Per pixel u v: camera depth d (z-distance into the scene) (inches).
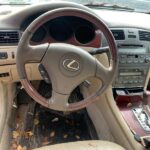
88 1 77.6
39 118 80.7
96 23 49.8
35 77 64.4
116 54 51.7
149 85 82.4
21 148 72.0
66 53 48.5
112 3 81.7
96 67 50.8
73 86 51.2
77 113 82.4
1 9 66.7
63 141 75.6
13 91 74.3
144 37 67.1
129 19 68.9
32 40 54.4
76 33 58.1
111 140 70.9
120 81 69.3
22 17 57.7
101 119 74.1
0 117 68.3
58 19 55.4
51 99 51.9
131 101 71.8
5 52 58.7
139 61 68.4
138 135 62.6
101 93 53.7
